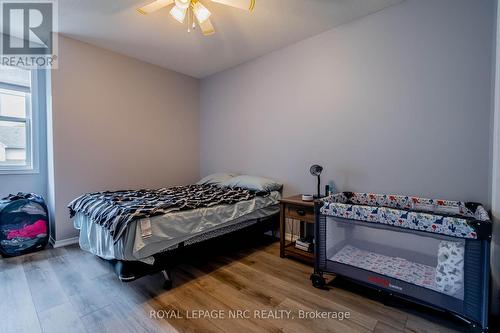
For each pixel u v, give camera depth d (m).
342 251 1.84
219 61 3.39
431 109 2.00
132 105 3.28
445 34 1.92
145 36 2.71
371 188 2.33
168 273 1.86
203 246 2.16
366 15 2.31
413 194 2.10
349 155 2.46
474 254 1.30
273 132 3.12
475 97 1.81
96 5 2.16
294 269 2.20
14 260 2.34
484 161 1.79
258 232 2.76
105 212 1.84
